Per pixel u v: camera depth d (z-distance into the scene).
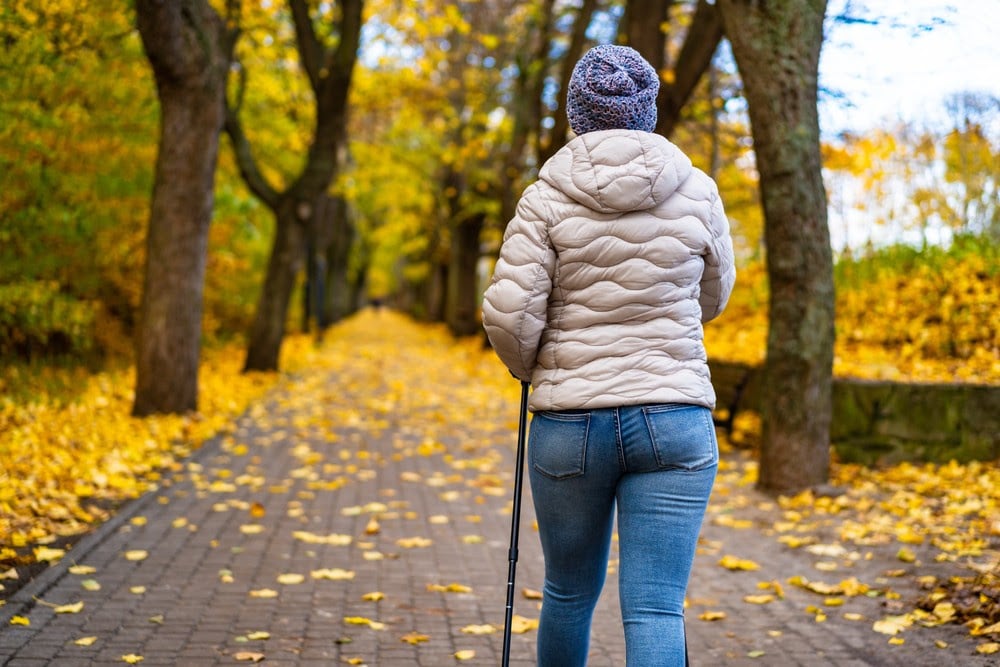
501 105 22.52
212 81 10.38
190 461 8.40
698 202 2.57
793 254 7.29
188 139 10.38
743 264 15.93
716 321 14.08
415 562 5.43
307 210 16.39
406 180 31.16
